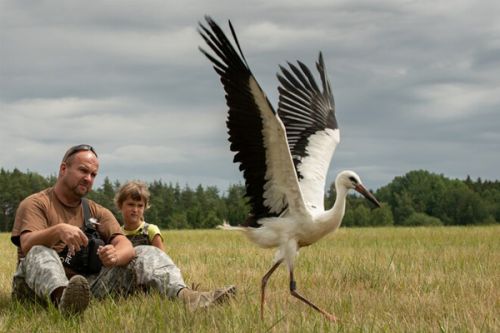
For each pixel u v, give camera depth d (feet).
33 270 13.43
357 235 40.09
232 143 14.25
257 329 12.50
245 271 19.74
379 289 16.66
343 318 13.67
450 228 49.96
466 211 163.73
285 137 14.21
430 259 22.30
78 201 14.65
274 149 14.49
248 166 14.67
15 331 12.44
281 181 15.08
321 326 12.62
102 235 14.93
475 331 12.29
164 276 14.32
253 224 15.78
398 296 15.64
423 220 152.76
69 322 12.62
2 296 15.34
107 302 14.02
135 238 16.51
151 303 13.69
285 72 19.43
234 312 13.28
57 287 13.19
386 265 20.31
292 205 15.42
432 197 164.66
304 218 15.53
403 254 24.54
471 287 16.49
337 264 20.83
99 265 14.56
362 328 12.37
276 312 13.87
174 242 34.91
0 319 12.97
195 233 50.34
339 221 15.90
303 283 17.78
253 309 13.76
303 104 19.43
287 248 15.57
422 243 31.71
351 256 23.80
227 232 53.67
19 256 14.34
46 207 14.33
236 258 23.43
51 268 13.39
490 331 12.41
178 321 12.78
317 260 22.18
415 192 167.12
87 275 14.73
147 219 151.33
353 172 16.22
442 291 16.11
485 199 168.25
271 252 26.32
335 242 33.19
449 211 164.14
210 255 24.82
